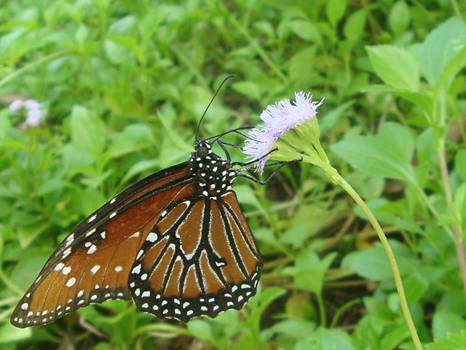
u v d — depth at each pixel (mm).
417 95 128
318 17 245
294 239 166
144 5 262
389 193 189
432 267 145
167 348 169
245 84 193
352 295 173
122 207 117
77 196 184
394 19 208
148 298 125
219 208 124
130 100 217
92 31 265
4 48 174
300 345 124
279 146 111
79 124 170
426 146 151
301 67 210
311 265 152
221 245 126
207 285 127
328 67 219
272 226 181
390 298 137
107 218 116
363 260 150
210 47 263
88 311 158
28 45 197
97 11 267
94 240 116
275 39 229
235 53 234
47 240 185
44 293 112
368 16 231
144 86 218
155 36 250
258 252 126
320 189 194
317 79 214
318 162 109
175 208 122
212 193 124
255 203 166
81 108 171
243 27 237
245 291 128
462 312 138
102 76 227
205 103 198
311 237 188
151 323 170
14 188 187
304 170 191
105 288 120
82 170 171
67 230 186
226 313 143
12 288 164
